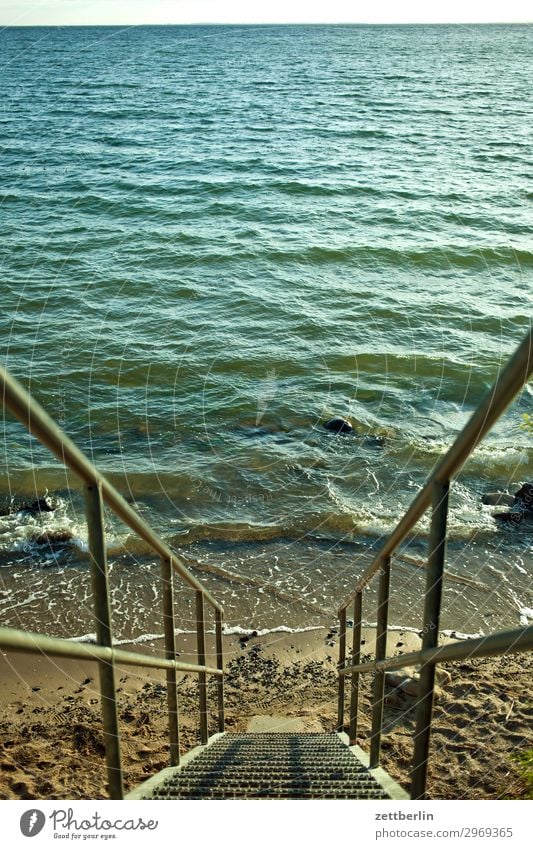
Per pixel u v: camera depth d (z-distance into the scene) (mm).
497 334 15719
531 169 27078
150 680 7516
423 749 2525
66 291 15570
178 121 25641
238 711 7055
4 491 11133
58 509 10773
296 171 25984
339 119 34969
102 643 2404
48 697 7152
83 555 9859
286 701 7246
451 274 18219
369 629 8469
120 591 9141
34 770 5602
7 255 16344
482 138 32375
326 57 50531
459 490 11352
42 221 17531
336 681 7594
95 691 7277
